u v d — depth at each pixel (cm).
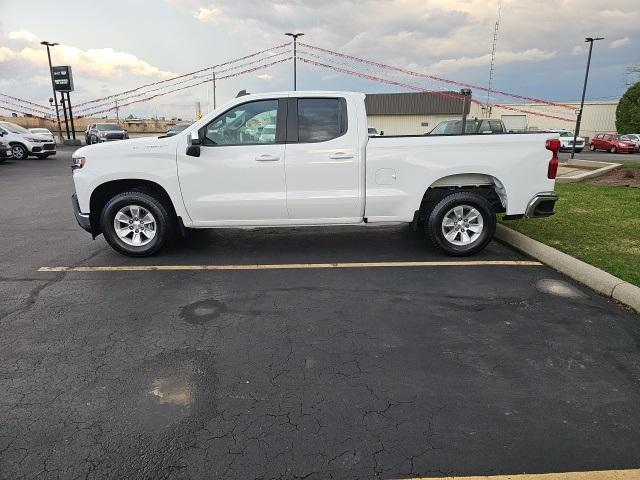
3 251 622
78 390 300
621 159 2422
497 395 292
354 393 295
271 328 386
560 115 4491
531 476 227
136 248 579
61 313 418
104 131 3145
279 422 267
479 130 1520
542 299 442
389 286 480
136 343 362
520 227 685
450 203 557
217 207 555
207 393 295
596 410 277
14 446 249
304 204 553
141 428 263
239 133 552
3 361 336
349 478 227
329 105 550
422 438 254
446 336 371
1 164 1998
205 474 229
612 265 500
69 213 903
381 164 545
